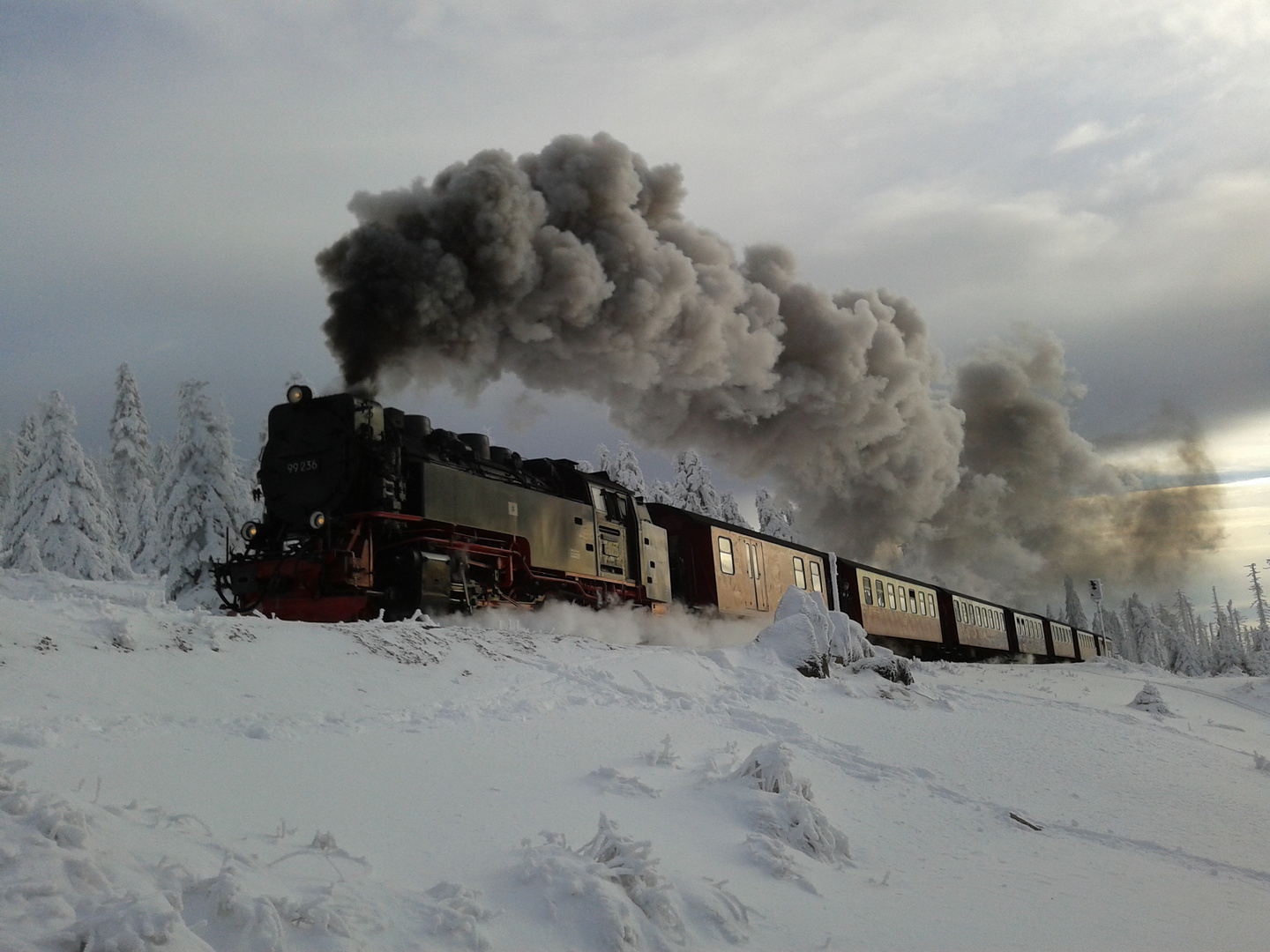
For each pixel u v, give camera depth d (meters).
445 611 14.30
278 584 13.61
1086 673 29.11
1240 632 92.19
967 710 13.80
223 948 3.40
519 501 16.78
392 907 4.09
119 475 37.53
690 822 6.35
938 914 5.45
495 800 6.10
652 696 10.88
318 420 14.47
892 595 30.00
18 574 22.05
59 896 3.31
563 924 4.32
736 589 23.61
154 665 7.75
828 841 6.36
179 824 4.48
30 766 5.04
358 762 6.46
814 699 12.67
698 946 4.51
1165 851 7.63
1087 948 5.19
